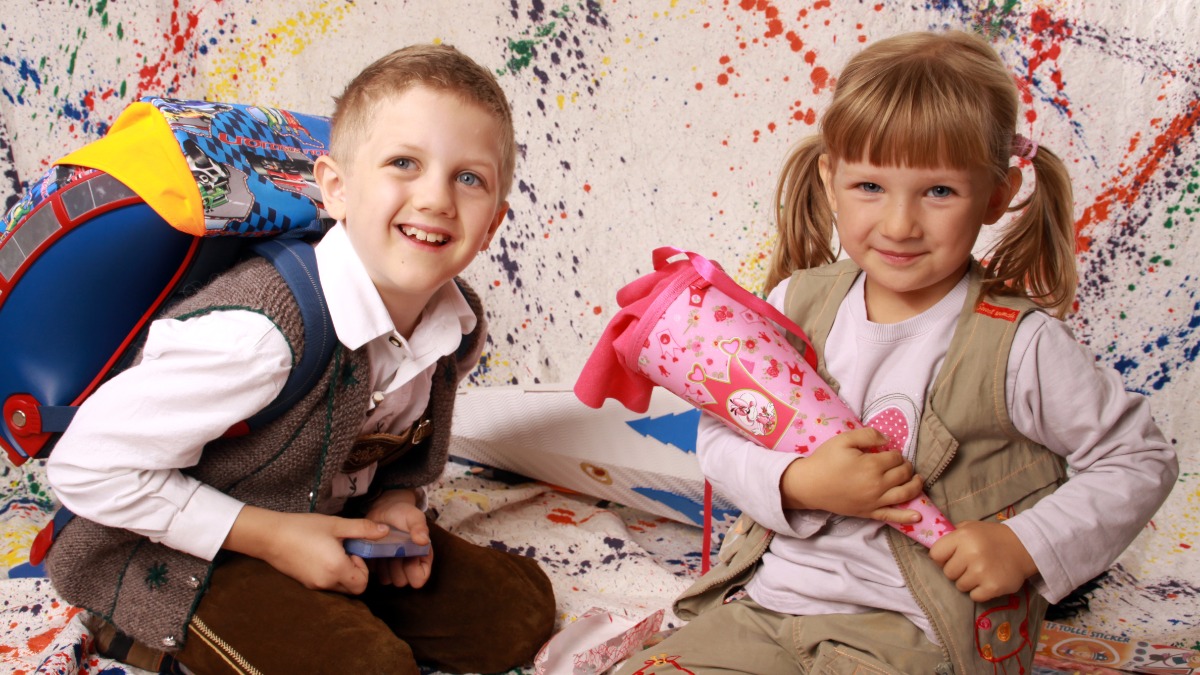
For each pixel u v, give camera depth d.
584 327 1.77
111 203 0.97
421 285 0.94
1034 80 1.51
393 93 0.92
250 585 0.97
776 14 1.61
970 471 0.88
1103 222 1.52
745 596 0.96
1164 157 1.48
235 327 0.90
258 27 1.71
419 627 1.05
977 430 0.87
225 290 0.94
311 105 1.74
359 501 1.15
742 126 1.67
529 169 1.76
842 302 0.95
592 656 1.00
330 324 0.94
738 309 0.94
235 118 1.06
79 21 1.65
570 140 1.74
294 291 0.93
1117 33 1.47
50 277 0.98
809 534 0.88
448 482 1.52
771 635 0.90
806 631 0.87
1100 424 0.85
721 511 1.35
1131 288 1.53
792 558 0.91
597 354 1.01
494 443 1.48
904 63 0.83
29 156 1.66
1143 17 1.46
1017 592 0.87
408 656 0.94
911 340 0.90
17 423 1.04
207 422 0.90
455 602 1.07
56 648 1.00
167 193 0.96
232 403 0.91
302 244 0.97
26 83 1.65
